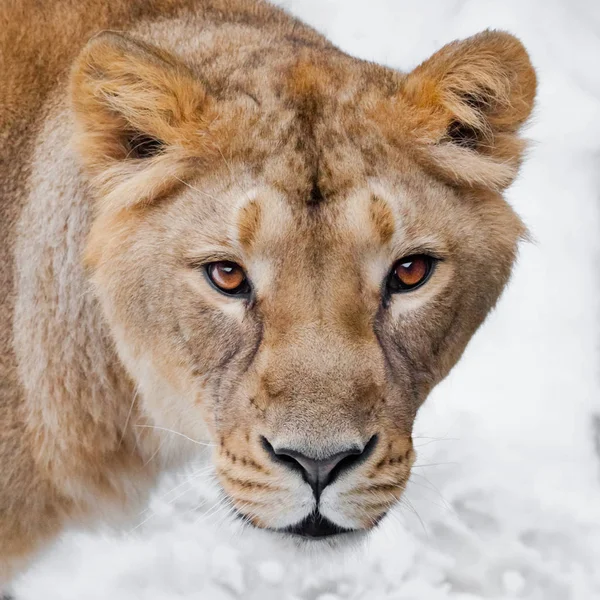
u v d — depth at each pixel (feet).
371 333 23.75
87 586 36.78
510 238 26.91
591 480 40.93
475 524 39.47
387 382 23.98
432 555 37.91
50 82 28.27
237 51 26.91
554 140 49.90
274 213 23.50
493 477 40.47
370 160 24.39
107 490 30.14
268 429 23.08
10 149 28.25
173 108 24.68
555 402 42.91
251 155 24.34
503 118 26.61
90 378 28.12
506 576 37.65
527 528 39.32
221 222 24.07
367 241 23.50
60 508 29.78
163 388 26.68
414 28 54.24
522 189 48.19
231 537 37.68
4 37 28.43
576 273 46.21
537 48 53.42
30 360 27.81
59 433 28.37
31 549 30.12
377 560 37.52
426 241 24.43
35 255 27.66
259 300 23.77
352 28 54.03
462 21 54.44
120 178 25.62
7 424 28.02
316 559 26.09
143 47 24.62
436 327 25.21
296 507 23.36
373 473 23.62
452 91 25.40
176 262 24.77
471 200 26.18
